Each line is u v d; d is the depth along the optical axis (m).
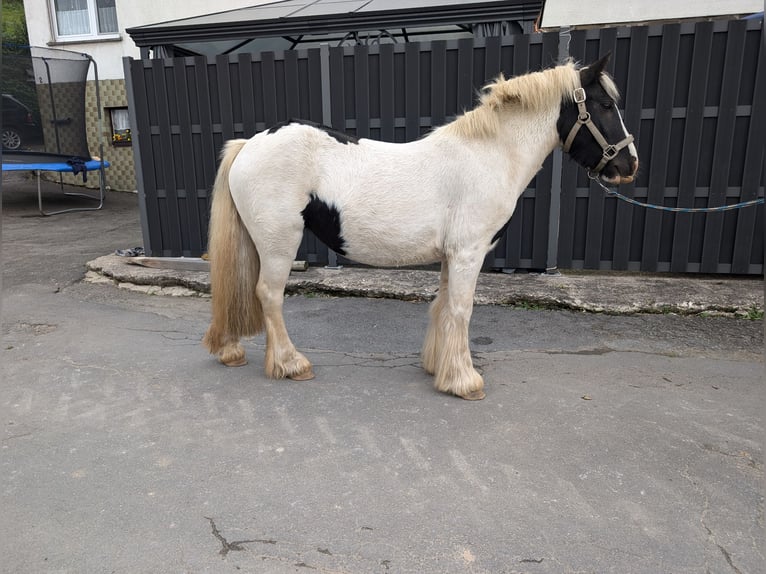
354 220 2.96
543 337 4.10
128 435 2.79
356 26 5.29
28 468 2.50
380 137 5.37
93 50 11.70
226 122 5.59
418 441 2.71
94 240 7.48
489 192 2.91
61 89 10.11
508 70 5.02
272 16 5.88
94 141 12.08
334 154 2.99
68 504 2.25
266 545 2.01
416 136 5.30
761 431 2.78
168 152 5.76
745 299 4.49
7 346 4.01
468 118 2.97
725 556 1.94
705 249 5.08
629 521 2.13
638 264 5.25
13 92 9.86
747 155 4.83
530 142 2.99
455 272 3.02
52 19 11.93
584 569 1.88
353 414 2.98
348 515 2.17
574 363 3.64
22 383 3.40
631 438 2.72
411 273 5.40
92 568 1.90
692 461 2.53
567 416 2.94
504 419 2.92
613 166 2.99
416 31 7.00
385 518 2.15
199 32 5.57
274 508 2.21
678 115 4.88
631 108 4.95
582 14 8.91
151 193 5.90
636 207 5.13
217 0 11.02
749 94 4.73
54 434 2.79
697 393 3.20
